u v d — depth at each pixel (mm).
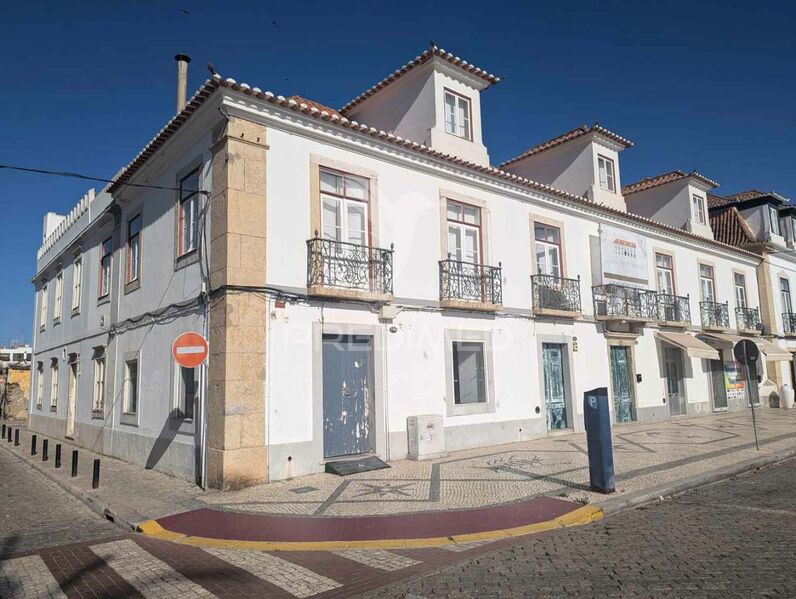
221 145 8492
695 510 6398
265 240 8477
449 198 11336
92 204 14680
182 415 9289
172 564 5012
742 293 20844
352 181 9844
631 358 15234
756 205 22281
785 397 20344
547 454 10125
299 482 8062
